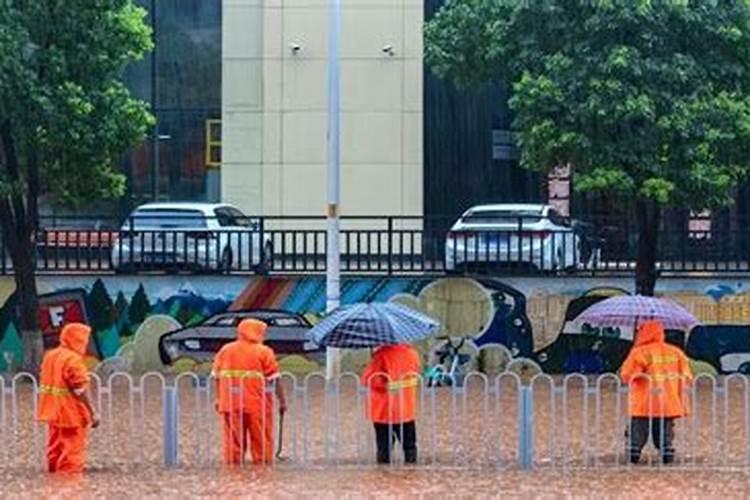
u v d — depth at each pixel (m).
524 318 53.44
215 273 53.72
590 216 62.03
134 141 49.09
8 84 45.59
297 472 29.22
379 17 69.12
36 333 50.81
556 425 37.59
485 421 37.06
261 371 30.42
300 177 69.69
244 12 70.56
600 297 53.19
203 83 72.38
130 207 70.94
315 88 69.56
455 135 71.50
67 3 46.78
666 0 46.44
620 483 27.81
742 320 53.03
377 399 30.31
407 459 30.58
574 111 47.00
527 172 71.38
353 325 29.95
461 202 71.56
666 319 30.75
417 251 61.62
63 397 29.20
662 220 54.59
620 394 36.75
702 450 32.88
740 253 53.28
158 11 72.38
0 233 53.66
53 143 47.16
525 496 26.31
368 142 69.25
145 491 26.92
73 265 54.09
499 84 65.94
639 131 47.25
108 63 47.94
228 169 70.38
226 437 30.38
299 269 54.34
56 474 29.12
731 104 46.88
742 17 47.06
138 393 42.31
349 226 69.12
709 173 47.12
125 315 53.72
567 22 47.53
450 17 50.78
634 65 46.28
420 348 53.31
